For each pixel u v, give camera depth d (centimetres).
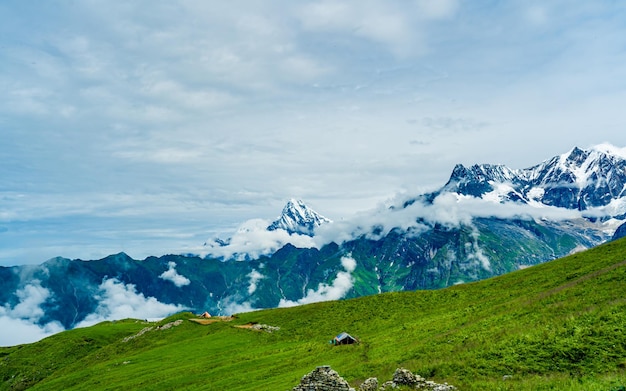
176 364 10688
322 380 4522
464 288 11231
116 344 15538
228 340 12494
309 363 7656
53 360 16188
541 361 4209
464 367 4547
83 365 14350
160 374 9869
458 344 5612
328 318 12181
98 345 17238
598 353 4041
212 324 15050
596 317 4697
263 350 10219
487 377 4181
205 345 12300
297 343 10356
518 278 10094
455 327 6994
